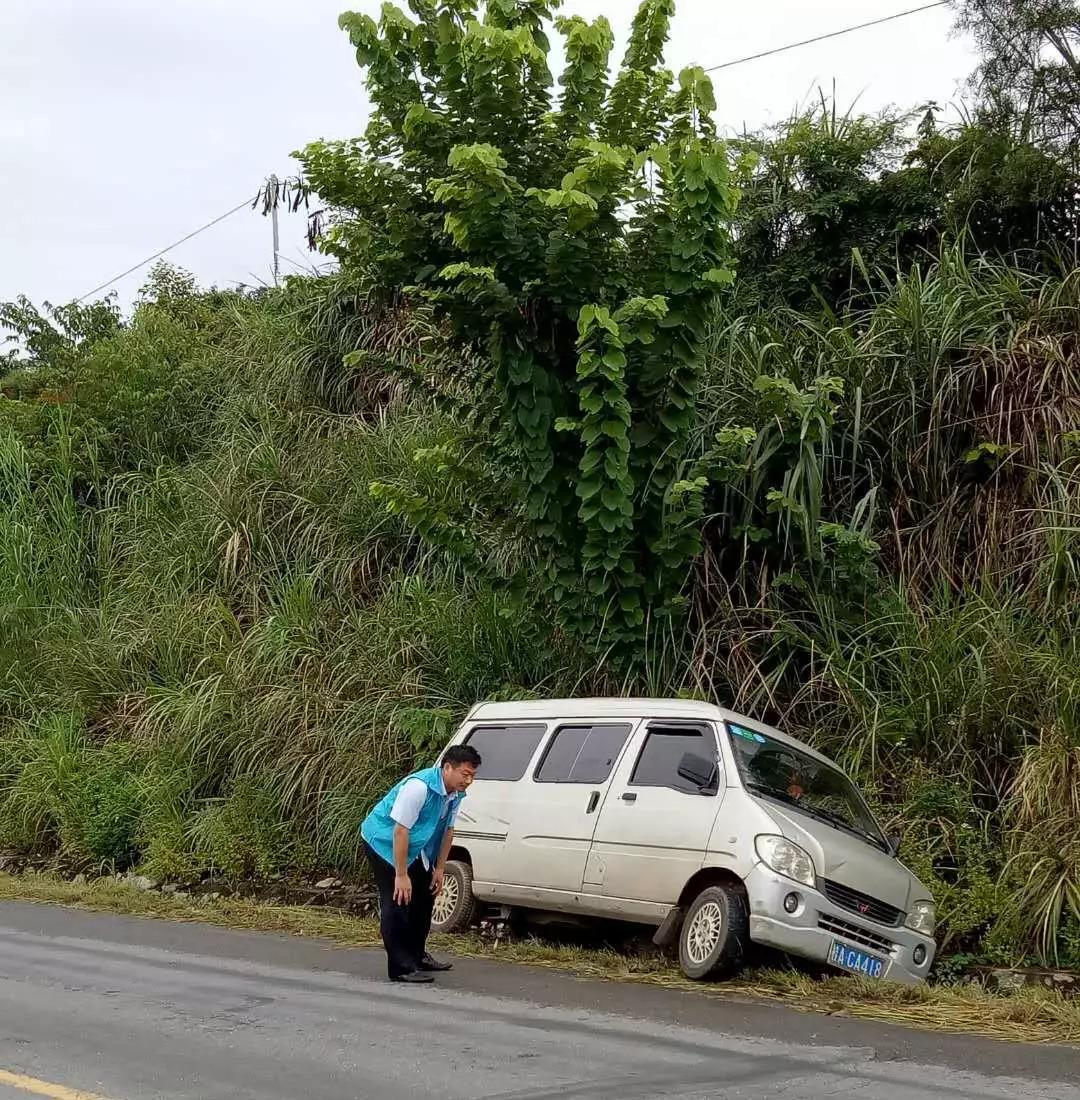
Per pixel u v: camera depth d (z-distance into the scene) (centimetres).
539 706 1051
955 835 969
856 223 1585
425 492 1261
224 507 1742
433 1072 582
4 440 2078
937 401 1221
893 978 835
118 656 1680
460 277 1103
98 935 1038
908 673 1068
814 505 1155
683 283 1088
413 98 1130
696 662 1142
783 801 883
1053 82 1505
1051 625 1067
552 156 1130
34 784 1545
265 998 764
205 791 1416
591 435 1061
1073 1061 627
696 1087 552
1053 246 1433
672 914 866
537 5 1141
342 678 1366
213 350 2208
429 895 841
